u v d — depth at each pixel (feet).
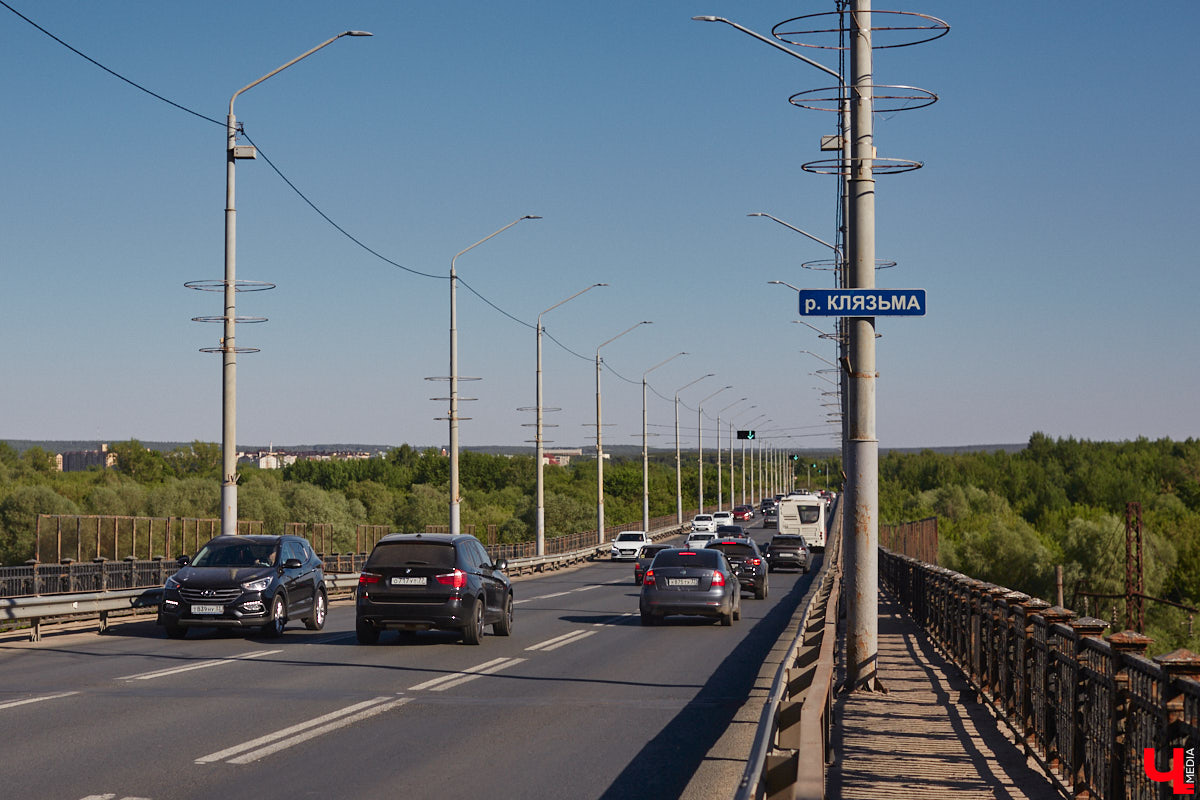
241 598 75.61
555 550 233.55
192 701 47.55
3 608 68.69
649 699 50.14
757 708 47.85
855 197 50.93
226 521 94.27
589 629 87.56
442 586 71.51
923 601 86.33
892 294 50.31
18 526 193.36
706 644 75.66
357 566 164.04
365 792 31.37
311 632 83.51
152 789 31.24
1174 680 22.63
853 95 50.98
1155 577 280.51
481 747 38.40
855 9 50.85
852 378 52.34
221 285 94.79
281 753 36.65
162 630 83.30
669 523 370.32
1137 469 577.02
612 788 32.50
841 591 85.35
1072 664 30.94
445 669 59.93
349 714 44.62
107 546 147.33
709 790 32.40
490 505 462.19
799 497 282.15
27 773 33.14
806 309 50.57
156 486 253.44
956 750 37.60
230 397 94.73
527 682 55.26
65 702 47.01
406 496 423.64
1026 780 33.09
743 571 128.88
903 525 164.76
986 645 48.19
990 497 479.41
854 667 51.80
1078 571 285.43
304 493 278.26
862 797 30.89
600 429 255.50
